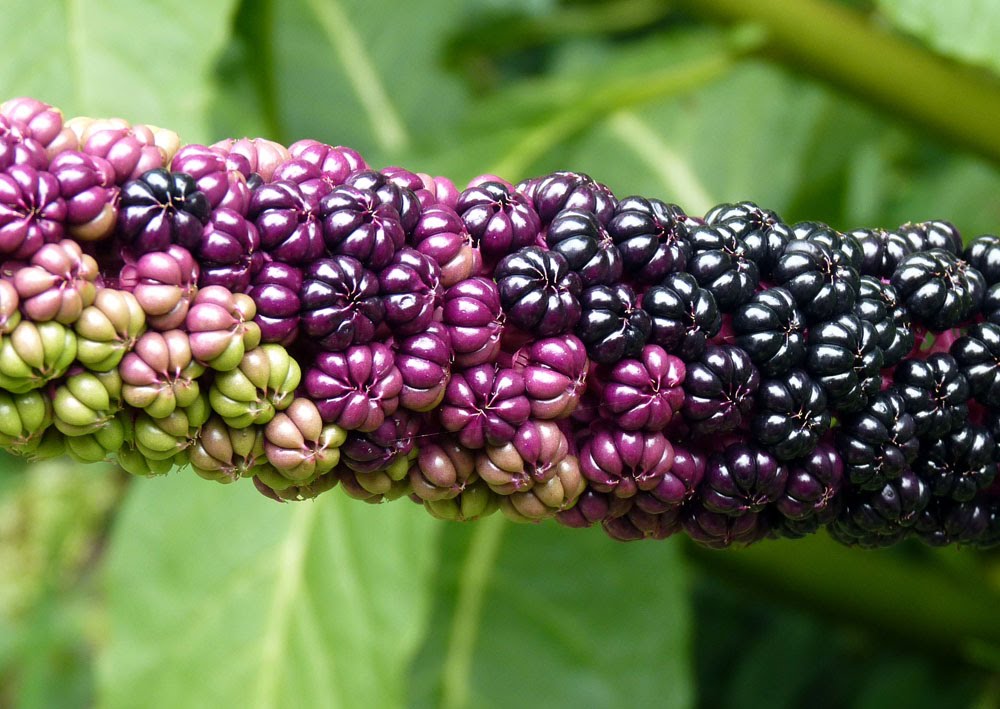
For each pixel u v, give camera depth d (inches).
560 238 10.3
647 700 14.4
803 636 17.5
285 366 10.0
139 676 13.2
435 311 10.2
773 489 10.6
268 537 13.3
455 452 10.4
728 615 18.4
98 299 9.7
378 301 10.1
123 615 13.3
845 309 10.5
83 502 20.7
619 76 14.9
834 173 18.0
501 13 18.0
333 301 10.0
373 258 10.1
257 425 10.1
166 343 9.8
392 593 13.0
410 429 10.3
